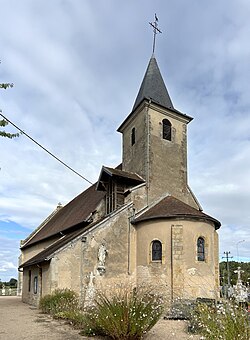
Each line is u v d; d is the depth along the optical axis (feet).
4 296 117.91
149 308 30.71
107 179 72.90
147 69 84.07
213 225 64.13
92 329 32.22
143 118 74.74
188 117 79.05
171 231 59.06
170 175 73.67
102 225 62.59
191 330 33.78
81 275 58.65
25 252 113.29
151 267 59.72
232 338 20.48
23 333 33.42
